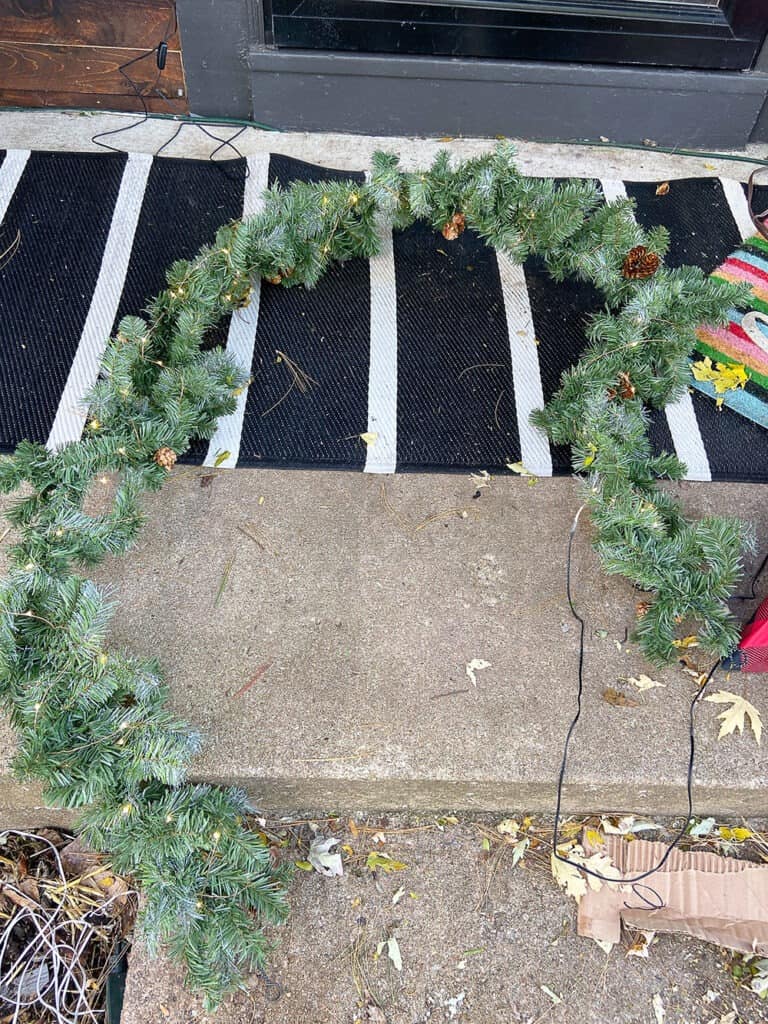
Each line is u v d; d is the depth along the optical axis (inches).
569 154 126.1
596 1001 68.1
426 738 70.6
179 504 82.4
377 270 104.9
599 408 82.0
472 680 73.7
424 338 98.2
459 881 72.8
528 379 95.3
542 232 93.7
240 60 117.3
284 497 83.8
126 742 62.9
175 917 61.5
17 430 85.9
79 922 74.4
